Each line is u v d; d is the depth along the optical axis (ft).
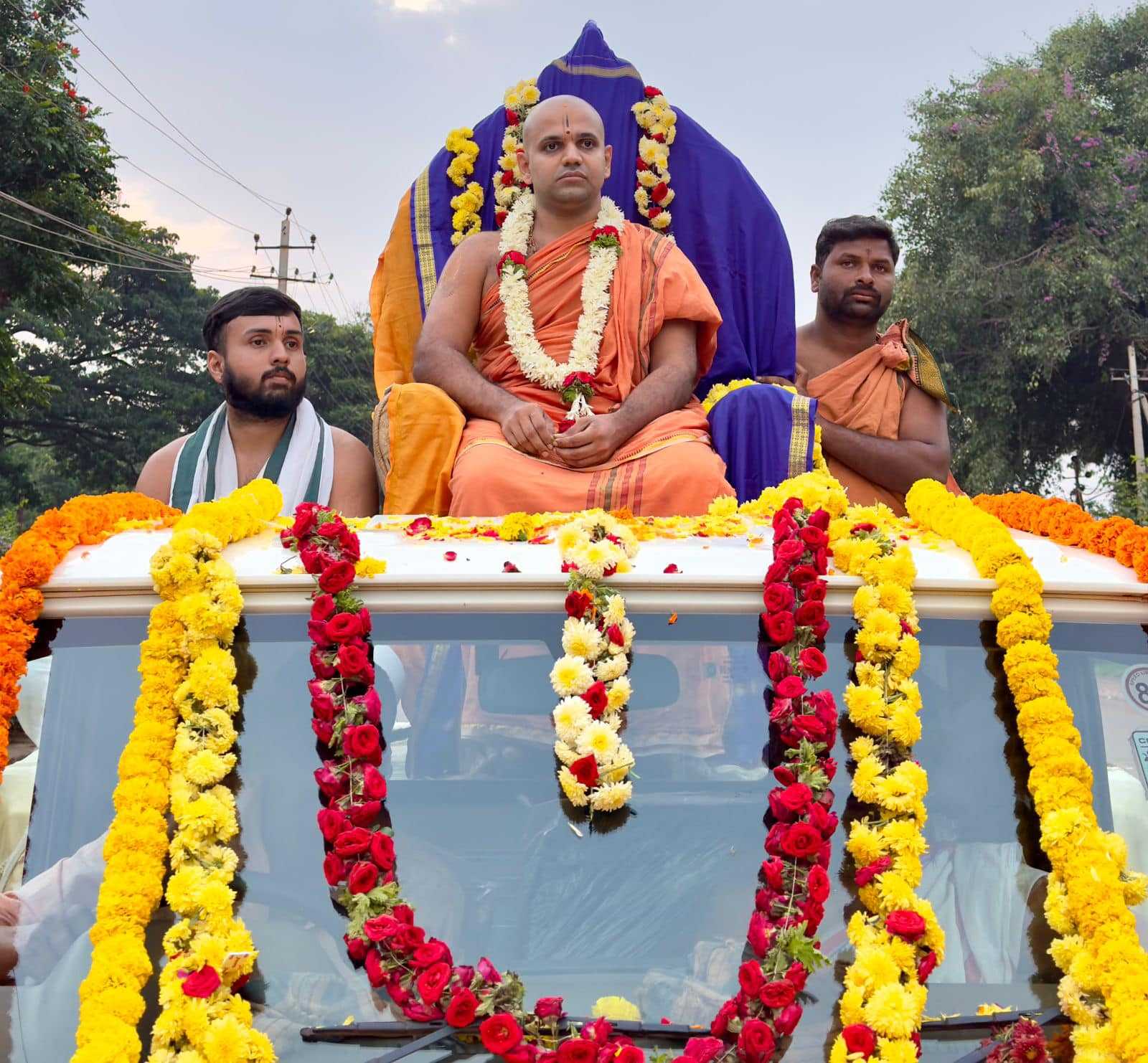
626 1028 6.46
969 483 87.71
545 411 13.67
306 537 7.79
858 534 8.12
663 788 7.47
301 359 14.62
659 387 13.58
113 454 108.58
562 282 14.38
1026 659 7.63
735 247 16.56
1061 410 88.84
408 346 16.21
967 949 7.32
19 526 100.89
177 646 7.45
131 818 6.95
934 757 7.75
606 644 7.54
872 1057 6.15
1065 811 7.16
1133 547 8.18
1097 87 93.76
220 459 14.53
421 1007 6.47
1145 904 7.47
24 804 7.61
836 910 7.03
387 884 6.87
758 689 7.63
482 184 16.47
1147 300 83.66
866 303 19.10
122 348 109.70
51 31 69.00
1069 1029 6.65
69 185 68.03
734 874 7.17
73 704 7.66
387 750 7.82
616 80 17.11
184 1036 6.26
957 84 87.66
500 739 7.72
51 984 7.02
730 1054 6.22
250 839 7.13
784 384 16.47
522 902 7.19
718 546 8.21
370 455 15.08
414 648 7.70
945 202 84.94
